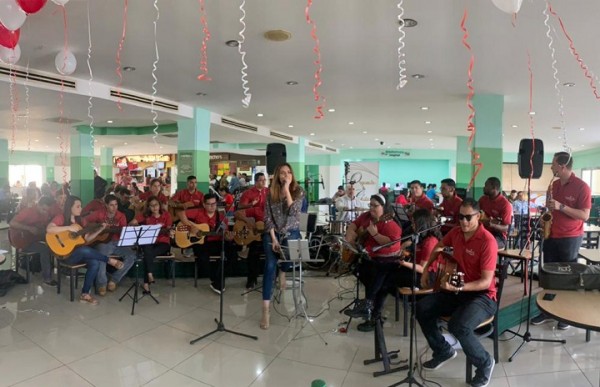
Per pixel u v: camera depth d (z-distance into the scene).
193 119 8.11
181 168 8.23
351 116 9.11
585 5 3.42
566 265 2.64
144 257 4.74
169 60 5.05
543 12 3.54
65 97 6.21
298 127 11.10
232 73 5.61
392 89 6.46
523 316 3.69
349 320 3.79
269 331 3.67
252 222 5.07
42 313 4.08
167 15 3.72
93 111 7.46
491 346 3.38
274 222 3.70
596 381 2.80
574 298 2.37
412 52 4.68
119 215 5.04
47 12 3.65
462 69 5.31
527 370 2.96
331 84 6.19
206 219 5.09
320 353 3.23
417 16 3.70
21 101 6.53
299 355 3.19
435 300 2.97
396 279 3.64
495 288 2.96
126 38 4.30
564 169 3.59
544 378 2.85
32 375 2.82
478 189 6.79
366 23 3.86
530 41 4.28
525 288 3.85
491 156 6.82
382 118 9.37
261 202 5.18
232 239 4.99
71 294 4.49
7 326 3.73
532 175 5.27
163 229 4.88
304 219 5.84
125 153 19.59
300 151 13.58
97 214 4.92
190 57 4.92
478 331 3.03
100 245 4.79
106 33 4.16
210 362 3.06
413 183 5.61
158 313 4.12
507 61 4.96
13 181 19.20
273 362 3.07
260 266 5.66
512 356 3.15
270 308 4.31
